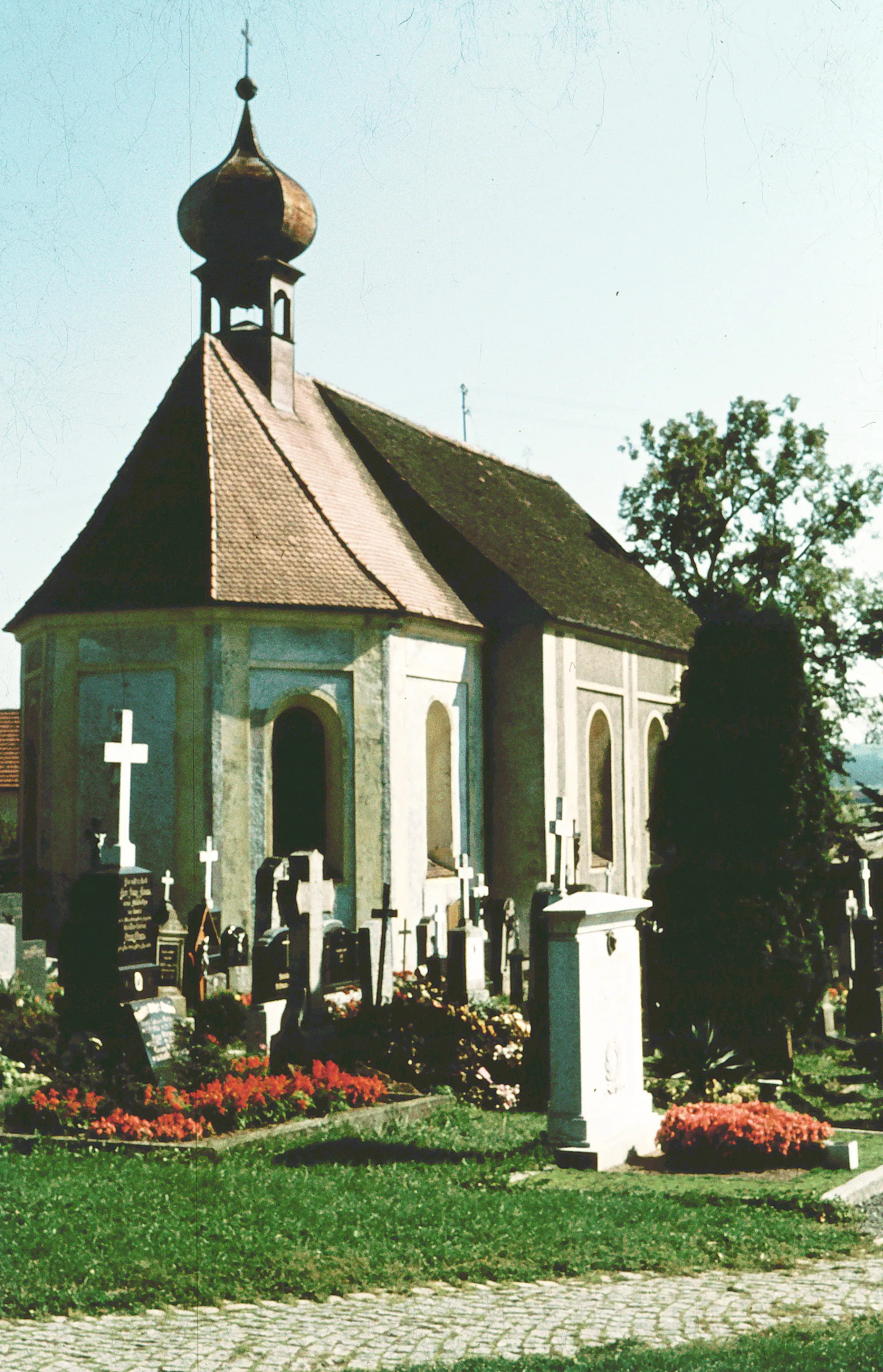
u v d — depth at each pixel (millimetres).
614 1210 8602
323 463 25734
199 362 24703
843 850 25859
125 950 12078
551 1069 10875
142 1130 10414
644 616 32969
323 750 22188
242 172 25344
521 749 25891
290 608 21453
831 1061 16078
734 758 15672
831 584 38875
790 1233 8227
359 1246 7551
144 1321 6301
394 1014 14539
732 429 39938
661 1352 5836
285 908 13672
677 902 15695
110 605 21359
